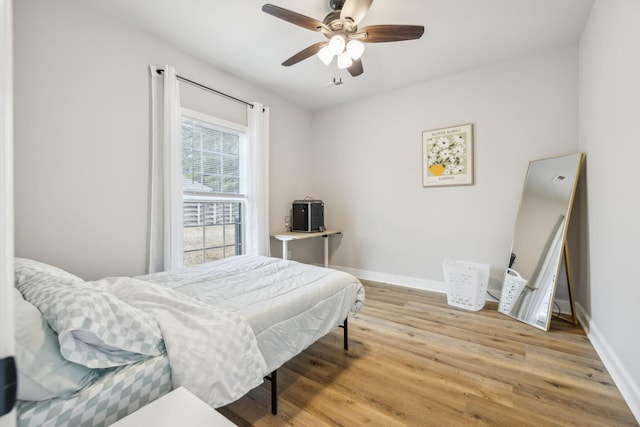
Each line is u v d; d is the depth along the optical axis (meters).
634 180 1.40
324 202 4.20
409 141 3.44
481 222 3.00
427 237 3.35
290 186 3.91
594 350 1.95
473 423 1.31
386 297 3.11
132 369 0.90
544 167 2.57
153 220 2.34
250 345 1.16
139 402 0.89
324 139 4.19
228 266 2.16
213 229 2.97
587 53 2.21
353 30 1.85
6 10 0.34
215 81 2.89
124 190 2.20
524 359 1.85
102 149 2.07
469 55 2.71
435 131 3.24
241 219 3.26
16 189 1.72
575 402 1.44
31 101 1.76
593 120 2.05
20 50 1.72
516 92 2.78
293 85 3.38
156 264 2.36
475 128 3.01
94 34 2.03
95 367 0.82
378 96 3.67
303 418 1.36
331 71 3.03
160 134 2.39
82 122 1.97
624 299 1.51
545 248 2.43
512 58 2.77
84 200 1.99
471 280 2.75
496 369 1.74
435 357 1.89
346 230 4.01
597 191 1.96
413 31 1.85
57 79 1.86
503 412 1.38
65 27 1.89
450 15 2.12
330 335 2.22
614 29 1.64
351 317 2.57
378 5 2.00
